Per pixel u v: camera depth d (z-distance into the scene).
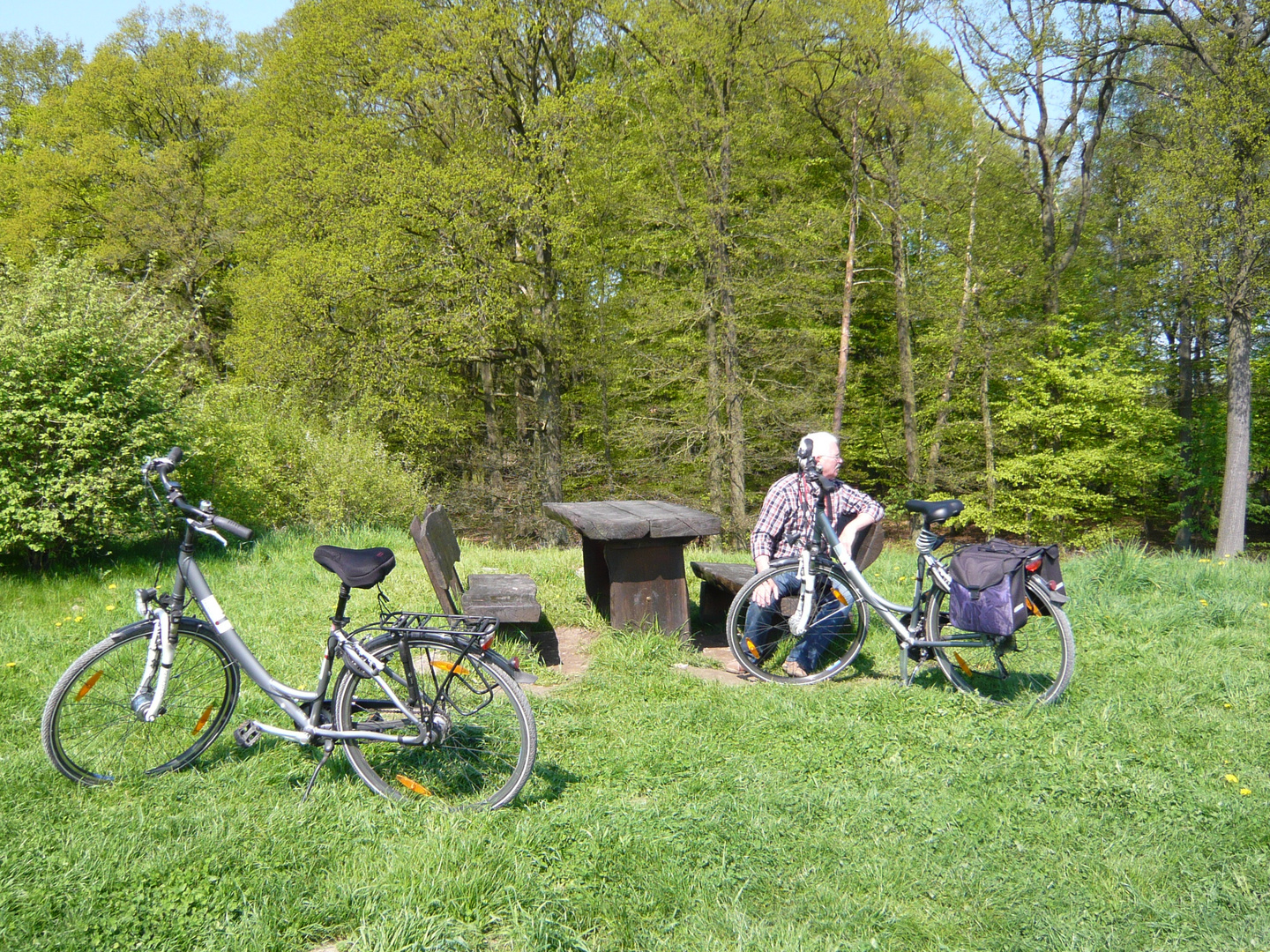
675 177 18.91
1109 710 3.96
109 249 22.94
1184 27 17.38
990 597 3.87
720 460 20.02
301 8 19.00
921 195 20.42
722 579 5.03
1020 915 2.45
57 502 6.55
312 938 2.35
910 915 2.47
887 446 23.48
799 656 4.58
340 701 3.12
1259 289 16.95
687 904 2.50
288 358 17.36
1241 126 15.77
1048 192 22.20
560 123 17.55
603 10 18.45
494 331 18.28
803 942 2.32
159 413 7.25
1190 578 6.47
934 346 22.08
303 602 5.78
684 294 19.34
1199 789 3.21
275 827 2.81
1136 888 2.59
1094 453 20.20
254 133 19.19
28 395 6.47
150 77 24.59
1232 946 2.31
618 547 5.00
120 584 6.32
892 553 9.20
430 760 3.23
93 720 3.17
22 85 27.44
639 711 3.99
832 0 18.52
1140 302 22.20
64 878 2.49
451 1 18.64
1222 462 23.53
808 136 21.02
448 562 4.54
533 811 3.00
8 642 4.78
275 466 10.77
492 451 21.53
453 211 17.22
